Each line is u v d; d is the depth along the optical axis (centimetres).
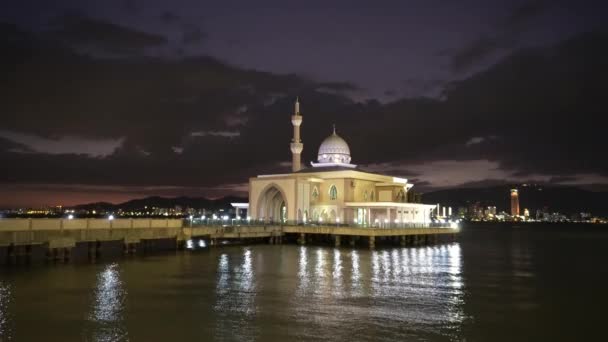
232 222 8531
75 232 5841
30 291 3972
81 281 4431
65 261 5744
